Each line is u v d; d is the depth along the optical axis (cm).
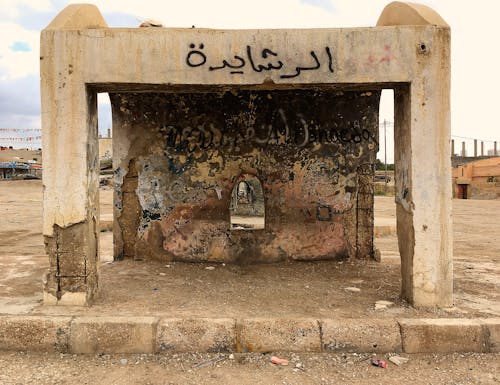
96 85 439
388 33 432
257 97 659
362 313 422
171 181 669
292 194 669
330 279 568
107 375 347
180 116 666
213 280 563
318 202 672
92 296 452
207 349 384
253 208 1376
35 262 659
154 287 520
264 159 667
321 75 435
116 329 386
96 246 465
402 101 460
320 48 436
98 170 472
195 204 667
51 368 357
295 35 436
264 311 427
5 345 386
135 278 564
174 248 668
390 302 461
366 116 671
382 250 877
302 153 669
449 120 432
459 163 4550
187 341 385
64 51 429
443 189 435
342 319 400
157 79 435
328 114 668
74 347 383
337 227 673
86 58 430
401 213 468
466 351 387
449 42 431
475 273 604
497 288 520
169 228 668
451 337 388
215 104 662
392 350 385
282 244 668
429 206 436
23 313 411
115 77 432
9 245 931
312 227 671
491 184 3095
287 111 666
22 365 361
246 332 388
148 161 671
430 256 437
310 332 388
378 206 1961
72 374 347
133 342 384
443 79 431
